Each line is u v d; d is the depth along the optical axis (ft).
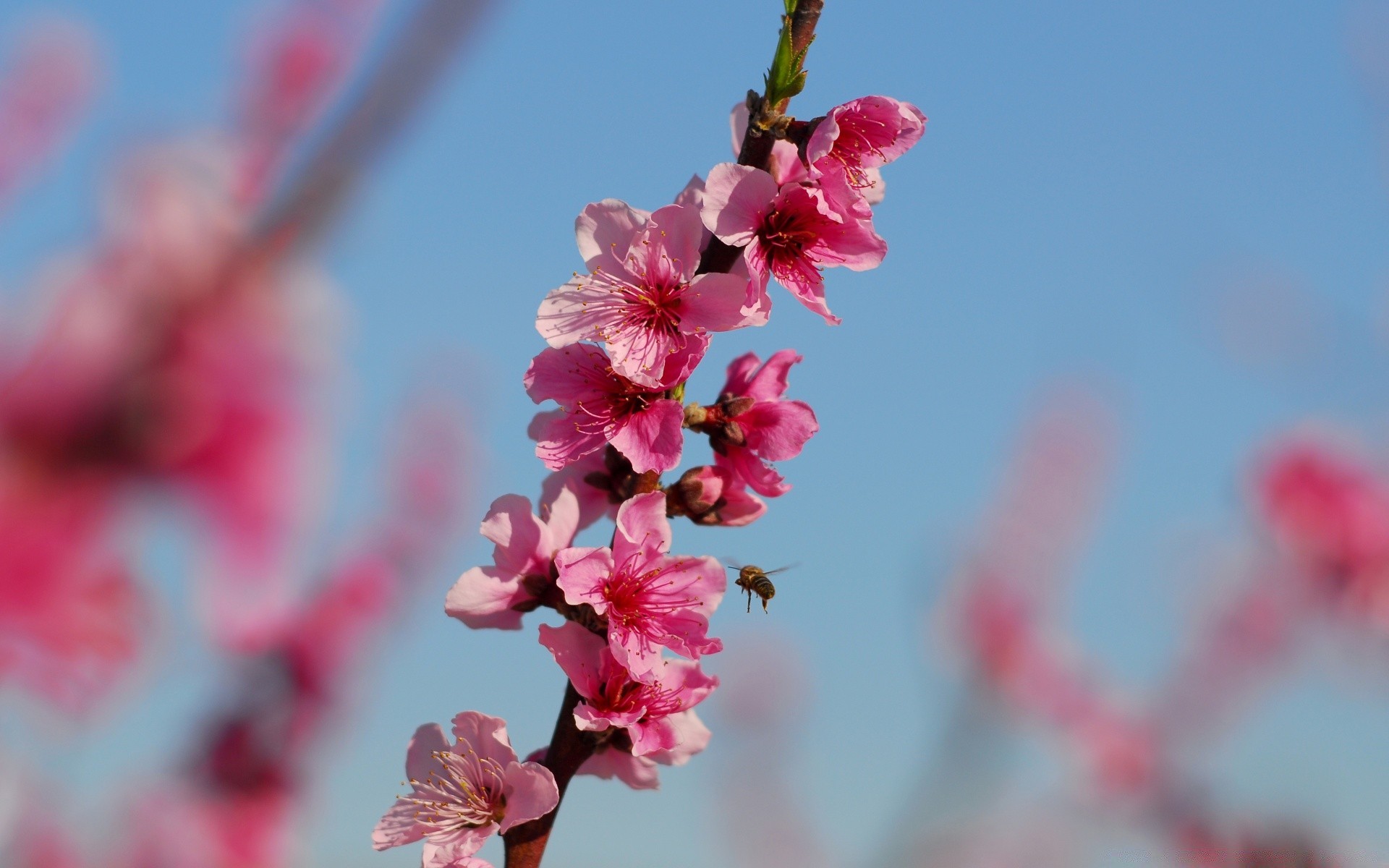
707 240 2.64
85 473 1.10
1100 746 2.32
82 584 1.12
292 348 1.15
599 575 2.57
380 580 2.25
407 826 2.58
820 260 2.60
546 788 2.55
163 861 1.56
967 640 2.29
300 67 1.13
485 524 2.60
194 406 1.12
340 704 2.15
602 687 2.58
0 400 1.09
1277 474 2.42
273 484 1.15
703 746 2.58
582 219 2.61
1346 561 2.40
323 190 1.11
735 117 2.67
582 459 2.63
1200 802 2.32
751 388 2.64
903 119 2.60
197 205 1.13
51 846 1.44
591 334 2.59
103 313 1.11
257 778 1.76
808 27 2.59
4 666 1.16
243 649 1.42
